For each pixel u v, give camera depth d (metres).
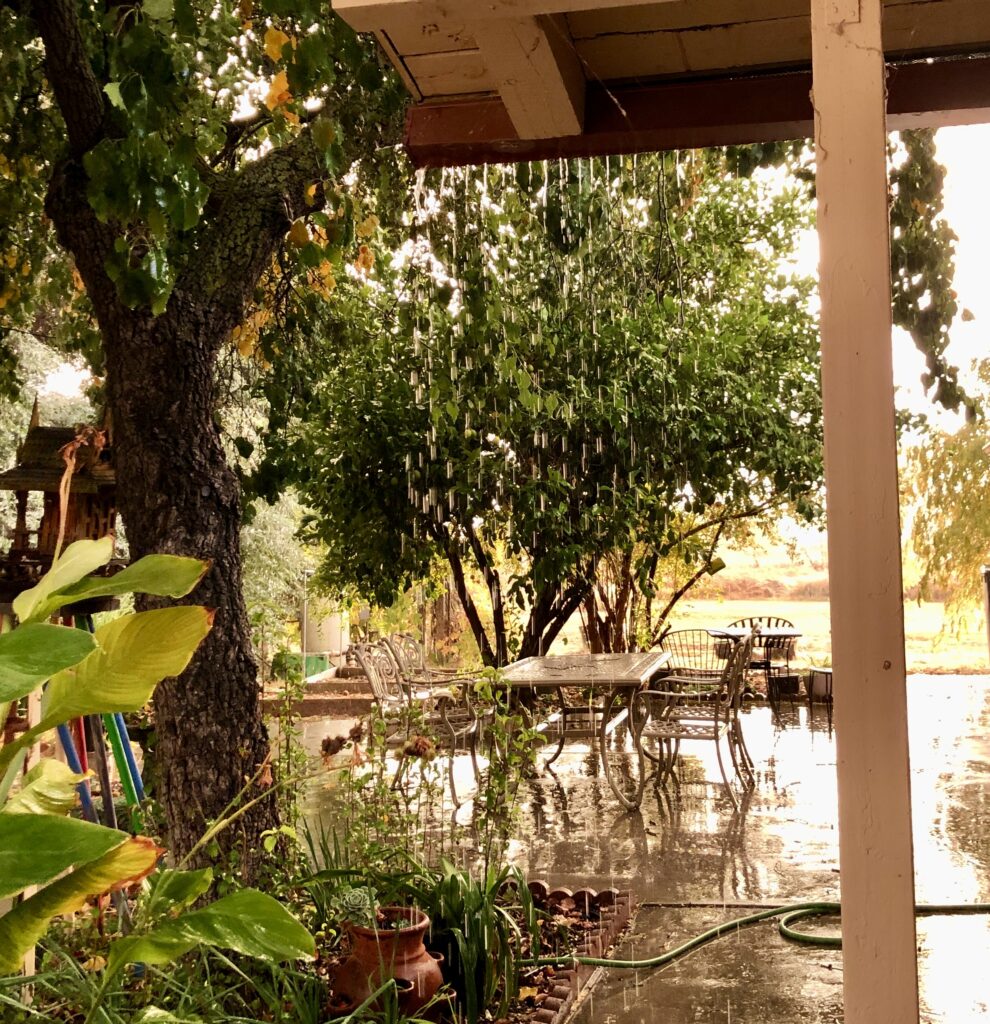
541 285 6.04
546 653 9.03
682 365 8.03
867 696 1.51
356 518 8.20
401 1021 2.64
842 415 1.54
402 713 4.88
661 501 8.55
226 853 3.59
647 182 4.97
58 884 1.83
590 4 1.82
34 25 3.79
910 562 7.82
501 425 6.53
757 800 6.15
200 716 3.66
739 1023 3.07
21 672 1.60
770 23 2.61
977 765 7.06
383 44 2.53
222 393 5.14
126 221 2.94
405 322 4.33
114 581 2.04
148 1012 2.19
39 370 10.55
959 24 2.64
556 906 4.11
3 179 4.86
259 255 3.91
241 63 4.20
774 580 12.51
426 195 4.18
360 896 2.98
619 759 7.61
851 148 1.55
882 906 1.49
